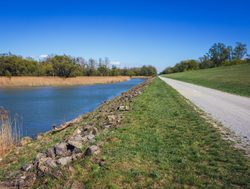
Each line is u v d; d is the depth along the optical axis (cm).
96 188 548
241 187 546
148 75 16750
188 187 546
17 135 1435
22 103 2928
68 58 9188
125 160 679
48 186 564
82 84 7194
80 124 1332
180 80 5709
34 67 8769
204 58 14138
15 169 738
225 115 1311
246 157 707
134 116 1260
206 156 710
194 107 1566
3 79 6519
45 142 1059
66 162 670
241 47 12706
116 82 8431
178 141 848
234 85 3241
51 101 3119
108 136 900
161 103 1730
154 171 615
